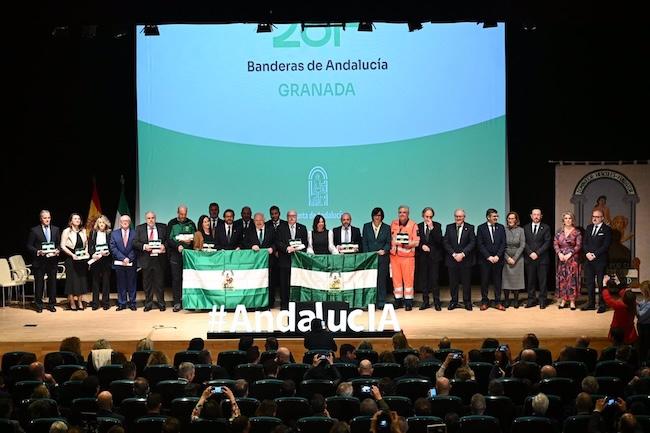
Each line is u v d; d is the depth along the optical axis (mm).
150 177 19969
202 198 19969
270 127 19875
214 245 18500
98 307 18547
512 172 20594
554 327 16500
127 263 18344
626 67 19953
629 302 15281
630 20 15203
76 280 18469
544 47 20094
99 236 18453
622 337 13992
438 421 10172
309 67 19766
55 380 12508
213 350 15766
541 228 18141
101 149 20578
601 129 20250
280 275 18281
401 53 19688
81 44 20250
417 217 19922
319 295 17812
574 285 18109
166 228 18688
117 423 10117
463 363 12328
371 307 15883
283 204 19969
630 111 20109
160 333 16297
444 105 19734
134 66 19859
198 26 19750
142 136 19906
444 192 19859
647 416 10070
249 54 19766
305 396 11883
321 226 18328
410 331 16203
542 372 11828
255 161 19922
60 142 20516
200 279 18047
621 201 19125
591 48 20000
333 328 15836
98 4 15203
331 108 19812
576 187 19203
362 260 17812
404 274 18219
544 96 20250
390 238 18219
